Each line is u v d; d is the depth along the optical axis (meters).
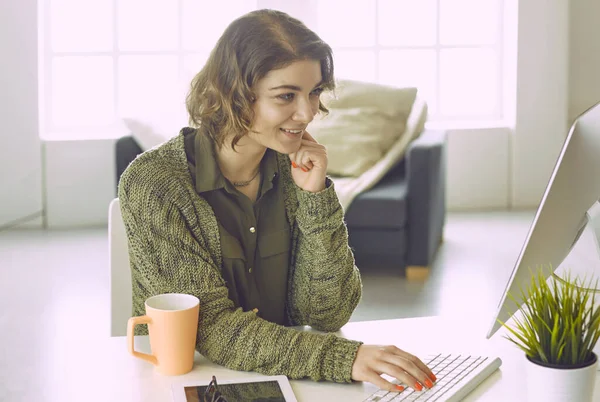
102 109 6.01
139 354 1.51
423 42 6.24
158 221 1.62
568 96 6.50
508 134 6.21
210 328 1.58
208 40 6.01
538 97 6.14
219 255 1.70
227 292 1.64
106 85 5.98
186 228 1.66
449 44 6.26
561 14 6.08
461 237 5.40
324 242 1.74
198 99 1.66
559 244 1.49
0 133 5.68
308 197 1.73
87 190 5.83
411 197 4.52
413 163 4.49
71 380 1.50
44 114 5.95
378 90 5.11
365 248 4.54
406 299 4.22
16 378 1.52
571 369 1.23
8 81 5.64
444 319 1.82
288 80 1.55
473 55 6.30
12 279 4.54
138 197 1.63
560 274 1.68
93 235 5.57
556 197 1.38
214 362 1.57
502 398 1.43
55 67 5.91
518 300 1.52
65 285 4.44
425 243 4.54
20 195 5.75
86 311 4.02
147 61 5.98
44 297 4.23
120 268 1.95
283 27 1.57
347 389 1.47
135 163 1.67
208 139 1.70
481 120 6.39
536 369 1.26
